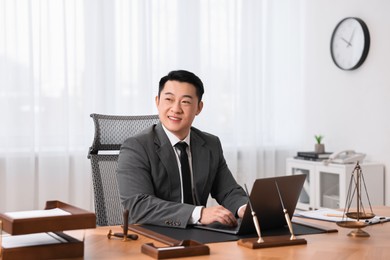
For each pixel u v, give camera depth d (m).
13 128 4.21
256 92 5.05
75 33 4.38
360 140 4.62
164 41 4.70
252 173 5.03
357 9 4.62
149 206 2.18
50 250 1.60
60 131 4.34
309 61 5.14
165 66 4.71
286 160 4.87
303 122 5.23
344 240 1.92
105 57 4.49
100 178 2.67
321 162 4.44
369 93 4.52
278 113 5.23
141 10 4.57
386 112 4.38
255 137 5.03
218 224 2.14
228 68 4.93
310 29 5.12
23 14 4.20
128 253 1.71
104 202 2.64
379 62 4.43
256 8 5.01
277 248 1.79
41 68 4.28
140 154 2.38
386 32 4.36
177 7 4.73
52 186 4.34
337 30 4.78
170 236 1.95
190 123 2.42
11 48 4.18
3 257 1.55
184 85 2.37
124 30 4.55
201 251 1.69
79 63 4.41
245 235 1.97
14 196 4.23
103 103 4.47
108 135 2.74
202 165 2.50
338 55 4.77
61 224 1.60
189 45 4.77
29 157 4.26
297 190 2.09
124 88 4.56
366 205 4.30
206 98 4.85
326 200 4.40
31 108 4.23
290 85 5.23
